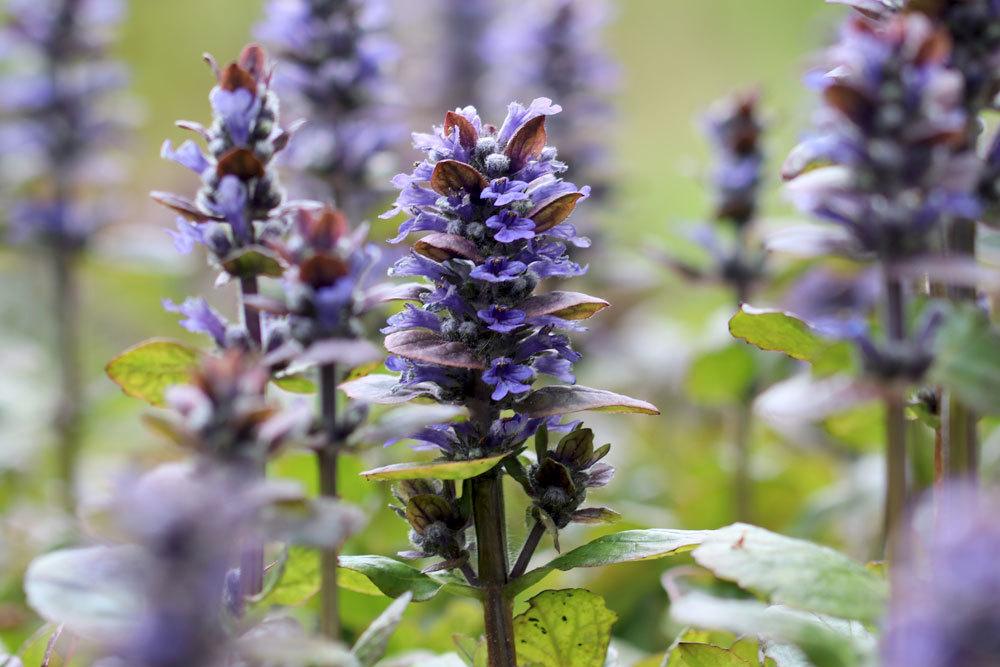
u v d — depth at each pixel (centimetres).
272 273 64
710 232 90
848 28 62
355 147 87
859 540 86
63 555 60
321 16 86
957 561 56
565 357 64
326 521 58
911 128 59
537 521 65
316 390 65
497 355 64
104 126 112
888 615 60
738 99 90
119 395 109
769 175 91
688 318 138
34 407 108
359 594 75
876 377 60
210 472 57
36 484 109
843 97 59
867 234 60
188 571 56
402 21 140
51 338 138
